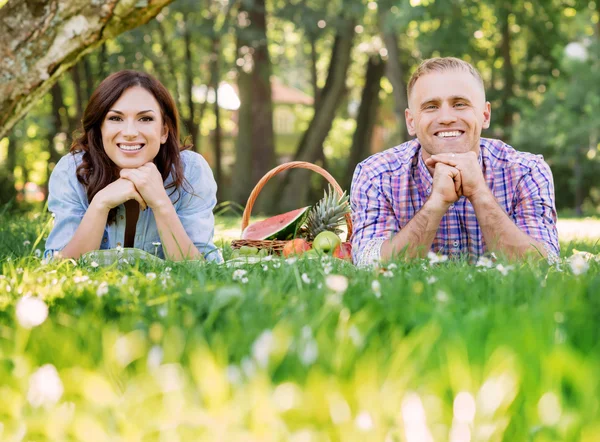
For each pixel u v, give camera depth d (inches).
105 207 150.7
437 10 704.4
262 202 890.1
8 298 97.3
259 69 848.9
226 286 90.9
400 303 82.6
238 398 56.0
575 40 935.0
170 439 53.2
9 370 67.7
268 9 832.9
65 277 106.7
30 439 56.3
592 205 1114.7
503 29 918.4
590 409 51.8
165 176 163.3
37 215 276.4
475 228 153.3
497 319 72.2
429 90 144.9
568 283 95.3
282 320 73.5
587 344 69.0
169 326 76.2
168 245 152.6
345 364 62.4
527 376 57.4
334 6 832.3
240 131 894.4
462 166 140.9
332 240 172.2
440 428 52.4
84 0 144.0
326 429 53.1
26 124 679.7
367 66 1015.6
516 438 52.9
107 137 153.9
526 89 964.0
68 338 72.6
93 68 716.7
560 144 952.3
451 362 60.3
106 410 57.4
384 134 1550.2
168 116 160.2
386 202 156.3
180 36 767.1
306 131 910.4
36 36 145.3
